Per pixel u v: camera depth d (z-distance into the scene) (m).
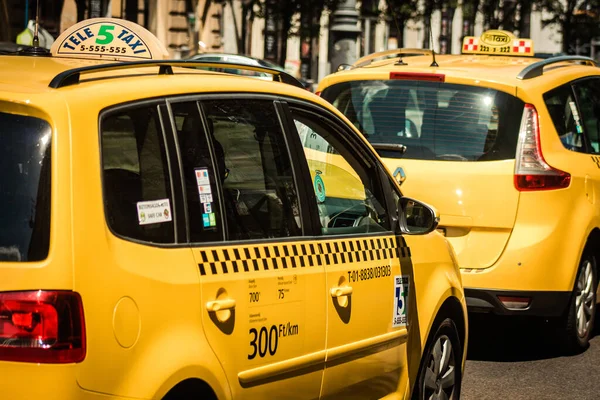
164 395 4.47
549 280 9.01
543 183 9.01
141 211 4.56
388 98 9.51
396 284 6.30
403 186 9.17
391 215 6.48
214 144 5.05
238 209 5.11
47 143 4.25
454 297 7.07
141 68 5.59
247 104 5.35
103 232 4.32
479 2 44.81
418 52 11.00
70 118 4.31
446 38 61.38
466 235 9.06
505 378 8.84
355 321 5.84
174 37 39.56
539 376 8.94
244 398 4.97
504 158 9.03
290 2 35.69
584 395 8.42
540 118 9.15
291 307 5.28
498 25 45.53
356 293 5.85
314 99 5.93
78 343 4.14
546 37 68.38
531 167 9.01
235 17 44.47
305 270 5.42
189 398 4.69
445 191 9.06
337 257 5.74
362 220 6.19
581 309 9.69
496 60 10.30
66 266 4.15
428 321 6.69
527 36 68.19
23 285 4.11
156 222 4.63
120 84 4.67
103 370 4.23
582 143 9.88
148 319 4.44
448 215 9.06
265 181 5.34
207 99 5.09
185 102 4.95
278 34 48.28
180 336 4.59
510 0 46.78
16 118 4.30
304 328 5.38
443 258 7.02
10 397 4.09
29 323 4.09
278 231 5.36
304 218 5.57
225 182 5.07
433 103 9.33
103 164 4.42
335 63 26.47
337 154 6.09
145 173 4.63
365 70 9.72
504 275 8.92
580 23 45.41
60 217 4.19
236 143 5.20
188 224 4.79
